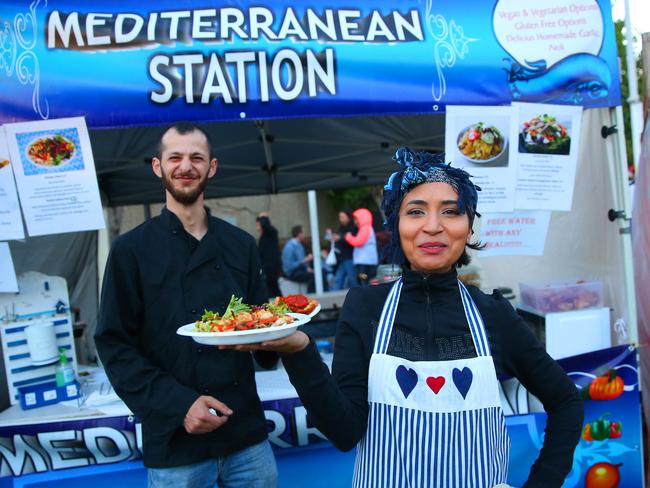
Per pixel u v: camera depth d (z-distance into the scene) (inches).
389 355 50.6
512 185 108.2
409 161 53.1
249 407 74.0
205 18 95.8
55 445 94.1
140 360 66.7
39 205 95.3
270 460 77.0
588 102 107.9
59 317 106.3
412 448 49.2
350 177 248.7
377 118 152.4
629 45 111.1
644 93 107.9
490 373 50.0
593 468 108.0
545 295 118.8
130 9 94.7
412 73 102.0
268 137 165.9
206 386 69.7
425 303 52.8
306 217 552.4
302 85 98.2
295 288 378.6
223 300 71.7
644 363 112.7
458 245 52.0
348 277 334.6
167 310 69.1
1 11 92.7
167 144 70.3
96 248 157.2
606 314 116.4
